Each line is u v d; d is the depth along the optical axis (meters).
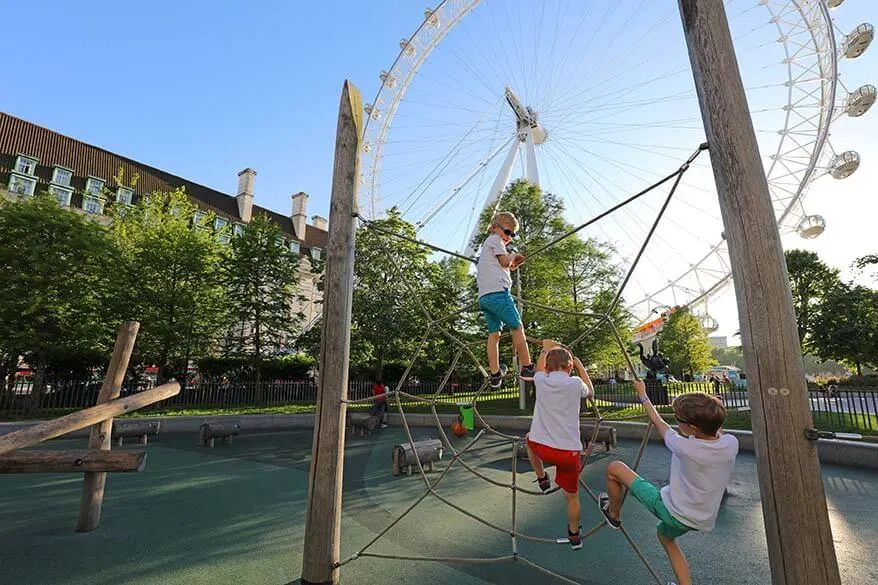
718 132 3.08
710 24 3.20
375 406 16.48
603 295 20.97
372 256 24.19
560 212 23.03
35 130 38.34
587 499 7.56
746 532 5.90
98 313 19.45
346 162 4.87
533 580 4.58
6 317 16.05
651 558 5.14
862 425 11.79
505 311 4.34
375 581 4.51
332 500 4.39
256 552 5.29
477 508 7.13
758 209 2.91
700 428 3.14
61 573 4.70
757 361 2.78
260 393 21.83
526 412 18.42
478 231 25.23
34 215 16.78
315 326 26.19
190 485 8.40
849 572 4.79
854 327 30.22
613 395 18.91
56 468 5.48
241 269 24.67
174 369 24.27
